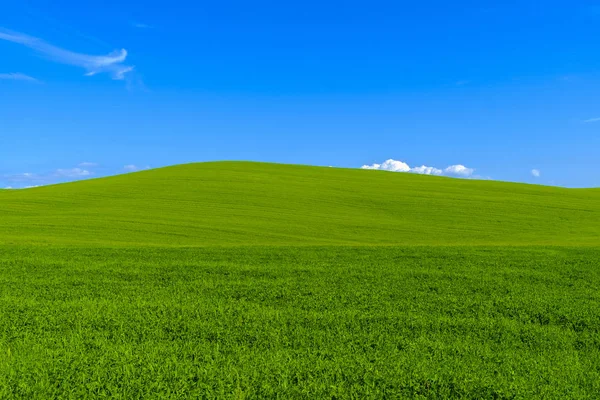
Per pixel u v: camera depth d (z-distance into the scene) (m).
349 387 8.08
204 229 43.06
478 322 12.40
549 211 55.84
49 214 47.78
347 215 52.00
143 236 39.34
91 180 73.44
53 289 15.97
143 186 63.03
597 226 48.69
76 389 7.87
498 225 48.94
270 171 78.69
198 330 11.34
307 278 18.39
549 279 18.58
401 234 44.38
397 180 76.94
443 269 20.61
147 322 11.95
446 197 62.69
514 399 7.69
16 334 10.84
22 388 7.85
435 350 10.12
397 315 12.96
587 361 9.64
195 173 73.12
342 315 12.88
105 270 19.59
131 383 8.09
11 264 20.80
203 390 7.87
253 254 24.81
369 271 19.95
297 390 7.86
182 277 18.45
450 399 7.74
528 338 11.16
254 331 11.33
